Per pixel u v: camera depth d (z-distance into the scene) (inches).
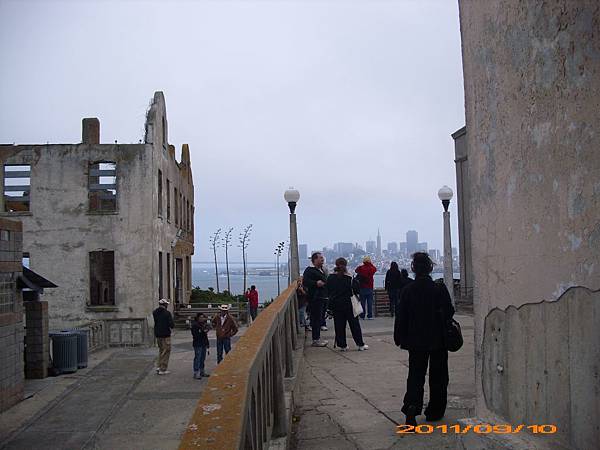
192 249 1593.3
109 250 1027.3
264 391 160.2
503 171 155.0
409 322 228.4
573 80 124.0
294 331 393.1
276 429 194.5
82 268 1024.2
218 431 88.7
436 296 227.1
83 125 1082.1
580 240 122.0
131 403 553.3
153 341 986.7
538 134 137.6
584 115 120.6
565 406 126.5
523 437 143.3
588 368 118.6
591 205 118.6
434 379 233.5
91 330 900.6
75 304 1018.7
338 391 297.4
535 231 139.3
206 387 110.7
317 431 228.2
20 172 1045.8
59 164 1035.3
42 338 671.8
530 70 140.9
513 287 149.7
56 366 694.5
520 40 145.1
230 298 1710.1
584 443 119.6
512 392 150.3
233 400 102.7
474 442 158.2
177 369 732.0
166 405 542.6
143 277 1023.0
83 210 1031.0
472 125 175.9
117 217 1031.0
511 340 151.0
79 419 498.0
